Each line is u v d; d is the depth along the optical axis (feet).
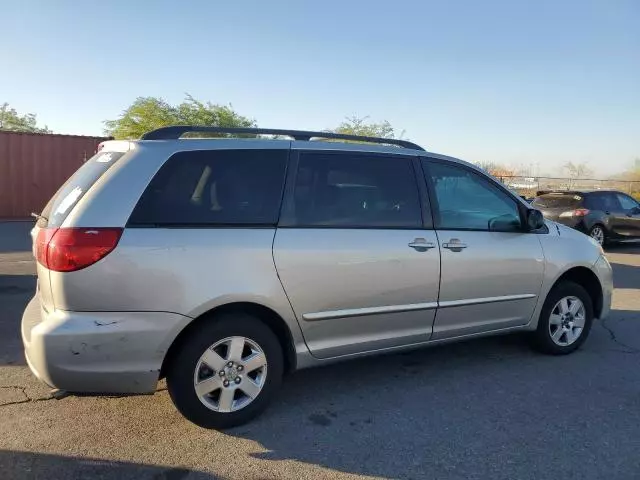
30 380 13.89
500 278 14.99
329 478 9.94
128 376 10.59
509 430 11.88
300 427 11.85
